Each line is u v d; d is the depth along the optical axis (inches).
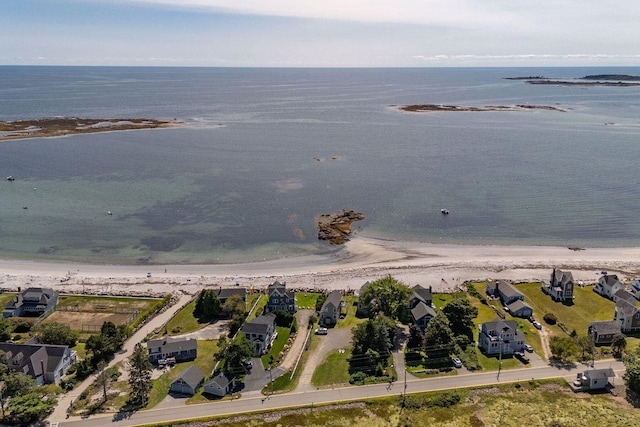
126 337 3937.0
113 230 6387.8
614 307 4534.9
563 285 4643.2
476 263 5502.0
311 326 4168.3
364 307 4384.8
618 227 6496.1
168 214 6943.9
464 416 3075.8
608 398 3238.2
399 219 6771.7
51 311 4443.9
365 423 3019.2
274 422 3026.6
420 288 4554.6
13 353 3484.3
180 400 3233.3
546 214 6934.1
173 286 4982.8
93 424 2987.2
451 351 3718.0
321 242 6087.6
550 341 3836.1
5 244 5915.4
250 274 5280.5
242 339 3631.9
